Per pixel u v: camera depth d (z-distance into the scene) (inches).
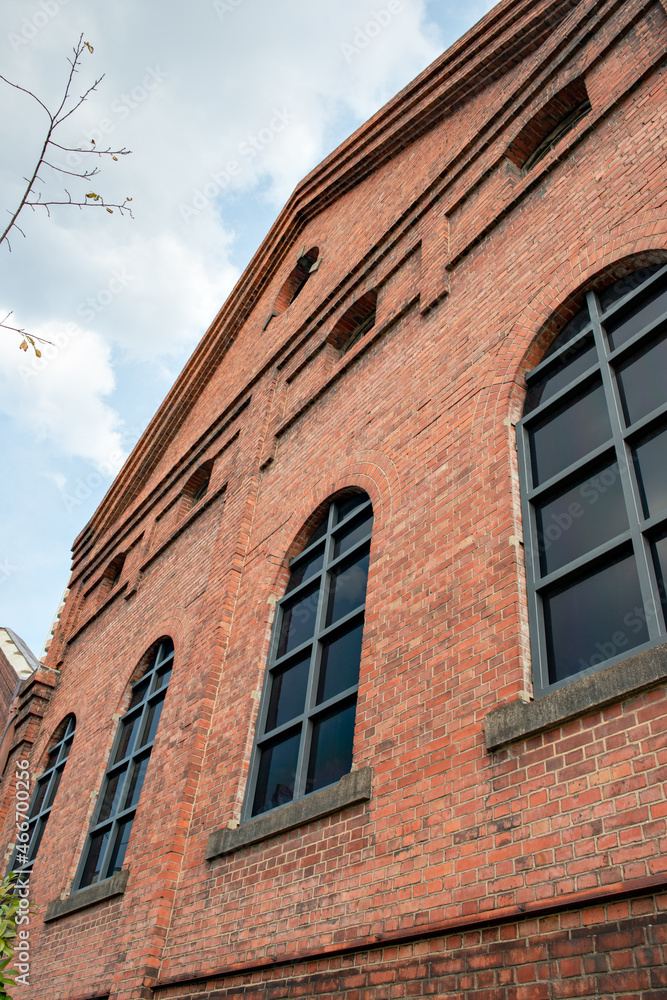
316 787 248.7
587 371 225.6
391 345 340.5
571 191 272.5
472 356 277.3
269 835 245.4
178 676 376.2
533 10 364.2
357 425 333.1
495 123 351.6
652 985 130.2
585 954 142.6
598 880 146.7
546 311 253.0
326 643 287.0
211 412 554.6
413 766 205.6
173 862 288.5
